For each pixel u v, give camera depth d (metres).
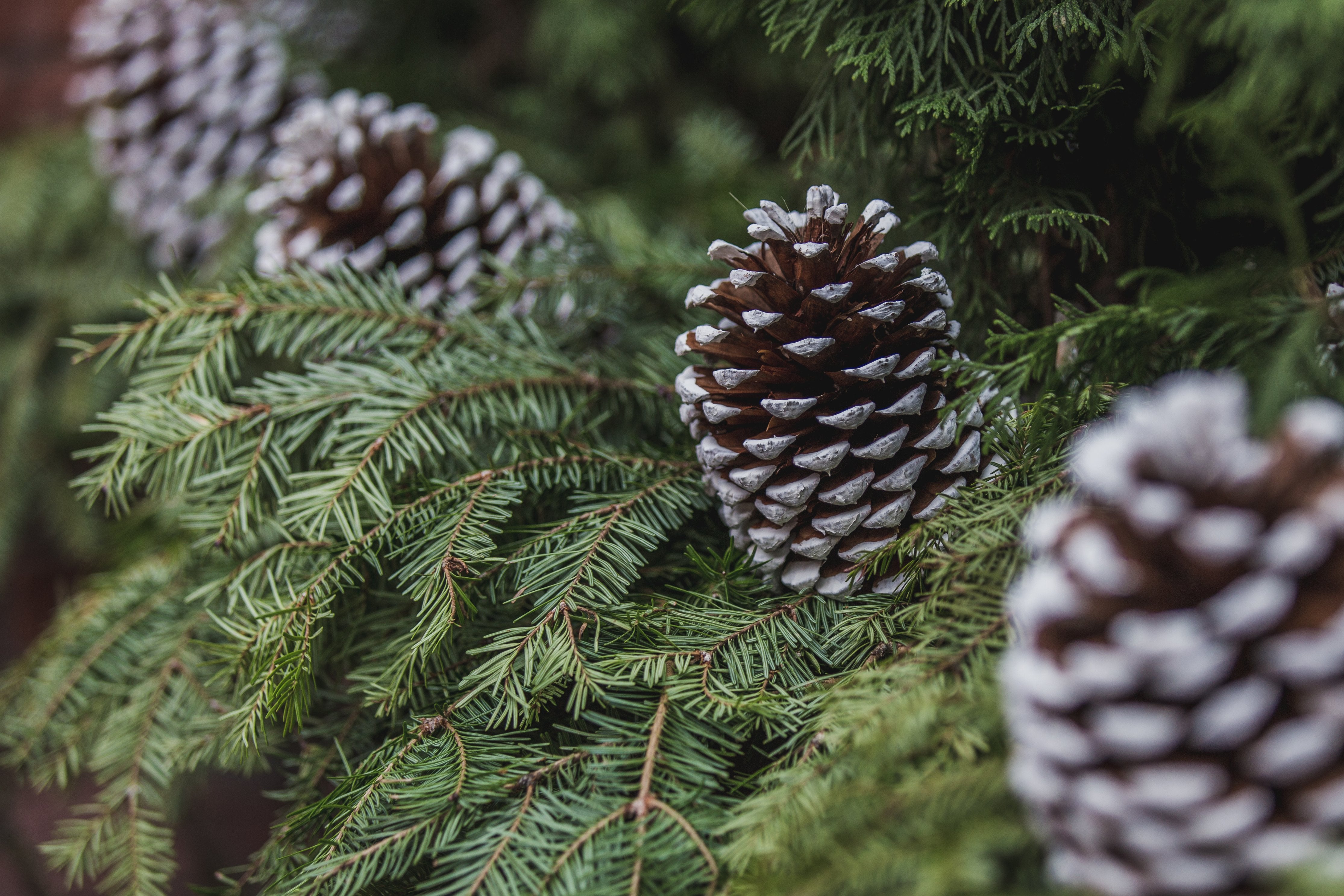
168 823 0.66
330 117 0.66
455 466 0.59
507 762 0.52
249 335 0.61
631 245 0.68
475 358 0.60
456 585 0.54
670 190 0.87
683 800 0.51
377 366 0.60
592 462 0.58
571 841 0.50
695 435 0.55
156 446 0.57
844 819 0.48
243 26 0.85
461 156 0.66
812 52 0.62
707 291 0.54
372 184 0.65
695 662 0.53
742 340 0.54
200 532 0.60
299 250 0.65
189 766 0.58
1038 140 0.56
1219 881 0.44
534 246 0.66
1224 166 0.53
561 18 0.94
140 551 0.66
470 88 1.07
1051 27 0.55
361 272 0.63
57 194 0.99
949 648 0.50
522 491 0.56
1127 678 0.44
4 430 0.92
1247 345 0.50
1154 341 0.52
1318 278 0.51
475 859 0.51
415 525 0.56
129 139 0.82
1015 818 0.46
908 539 0.53
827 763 0.49
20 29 1.15
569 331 0.64
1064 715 0.45
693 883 0.49
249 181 0.82
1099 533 0.45
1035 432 0.53
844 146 0.60
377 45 1.06
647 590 0.56
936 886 0.45
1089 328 0.50
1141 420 0.46
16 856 0.77
